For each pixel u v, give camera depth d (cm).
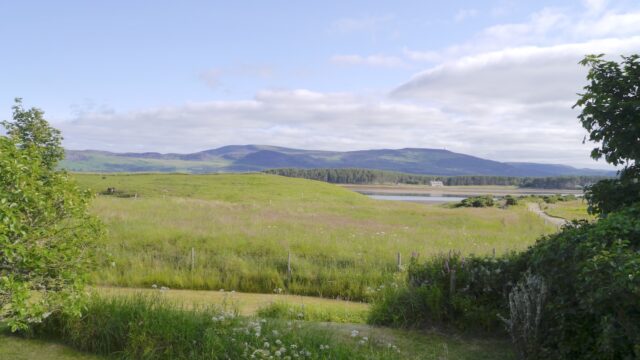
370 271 1869
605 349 621
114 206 3891
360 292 1711
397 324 1037
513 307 830
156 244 2261
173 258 2056
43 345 898
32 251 750
